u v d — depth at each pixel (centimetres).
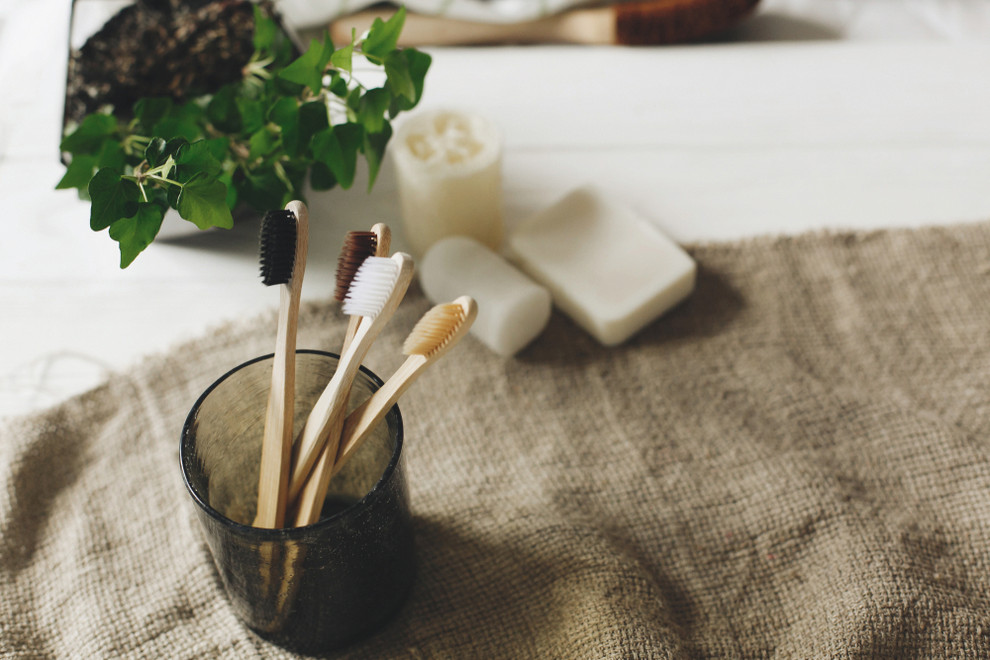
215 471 65
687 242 82
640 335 79
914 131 87
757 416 75
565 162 86
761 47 93
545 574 69
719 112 89
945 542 70
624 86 90
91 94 80
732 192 85
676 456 74
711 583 70
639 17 92
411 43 94
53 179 86
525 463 74
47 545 71
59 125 88
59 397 76
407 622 68
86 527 71
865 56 92
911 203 84
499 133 80
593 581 68
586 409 76
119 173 65
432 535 71
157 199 75
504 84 91
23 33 94
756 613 69
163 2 85
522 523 71
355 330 63
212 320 79
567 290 78
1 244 82
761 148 87
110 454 74
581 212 81
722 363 77
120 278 81
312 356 64
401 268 59
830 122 88
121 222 65
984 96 89
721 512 72
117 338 78
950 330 78
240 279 81
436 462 74
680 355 78
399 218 83
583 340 79
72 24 83
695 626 68
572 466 73
